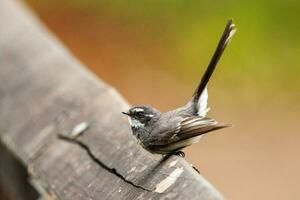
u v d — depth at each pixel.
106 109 7.32
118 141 6.62
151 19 21.03
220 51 7.05
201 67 18.95
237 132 16.53
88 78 8.17
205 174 15.17
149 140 6.66
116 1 21.66
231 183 14.93
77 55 20.31
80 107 7.62
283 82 18.09
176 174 5.50
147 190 5.57
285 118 17.02
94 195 6.12
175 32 20.31
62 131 7.46
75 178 6.56
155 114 6.80
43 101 8.25
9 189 8.55
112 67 19.75
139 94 18.41
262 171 15.27
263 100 17.61
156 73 19.23
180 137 6.62
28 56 9.45
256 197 14.48
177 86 18.58
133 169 6.00
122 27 21.28
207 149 15.98
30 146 7.65
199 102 7.11
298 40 18.86
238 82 18.03
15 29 10.37
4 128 8.39
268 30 19.12
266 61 18.44
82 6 22.02
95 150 6.70
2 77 9.40
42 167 7.20
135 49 20.42
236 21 19.30
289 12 19.31
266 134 16.47
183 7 20.62
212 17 19.84
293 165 15.44
